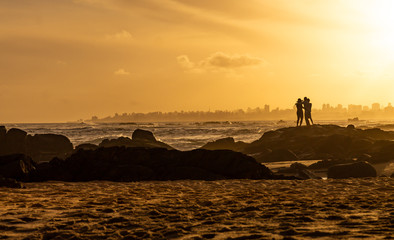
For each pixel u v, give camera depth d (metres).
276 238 6.78
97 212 10.41
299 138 40.41
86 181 20.14
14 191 15.34
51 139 40.66
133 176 20.05
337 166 23.03
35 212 10.48
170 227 8.33
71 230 8.45
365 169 22.64
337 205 10.29
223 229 7.86
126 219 9.31
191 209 10.59
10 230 8.60
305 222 8.21
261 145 41.62
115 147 21.94
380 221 7.89
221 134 85.44
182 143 59.47
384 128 81.06
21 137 37.50
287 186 15.95
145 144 37.66
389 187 14.66
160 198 12.97
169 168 20.56
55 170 20.75
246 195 13.27
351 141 37.19
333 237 6.67
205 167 20.78
